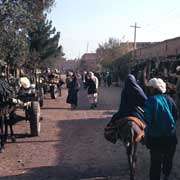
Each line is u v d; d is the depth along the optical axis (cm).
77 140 1558
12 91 1439
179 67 2183
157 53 4381
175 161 1216
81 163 1216
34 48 4619
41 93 2784
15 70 2895
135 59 5762
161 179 983
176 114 895
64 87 5703
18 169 1154
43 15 2239
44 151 1373
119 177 1066
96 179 1054
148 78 2592
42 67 4194
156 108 872
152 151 878
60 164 1206
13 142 1512
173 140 882
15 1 2067
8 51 2172
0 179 1056
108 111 2562
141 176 1066
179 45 3450
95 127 1878
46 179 1058
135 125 978
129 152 974
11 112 1438
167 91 2109
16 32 2130
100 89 5266
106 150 1382
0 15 2022
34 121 1614
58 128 1841
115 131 1021
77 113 2456
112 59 8956
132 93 1010
